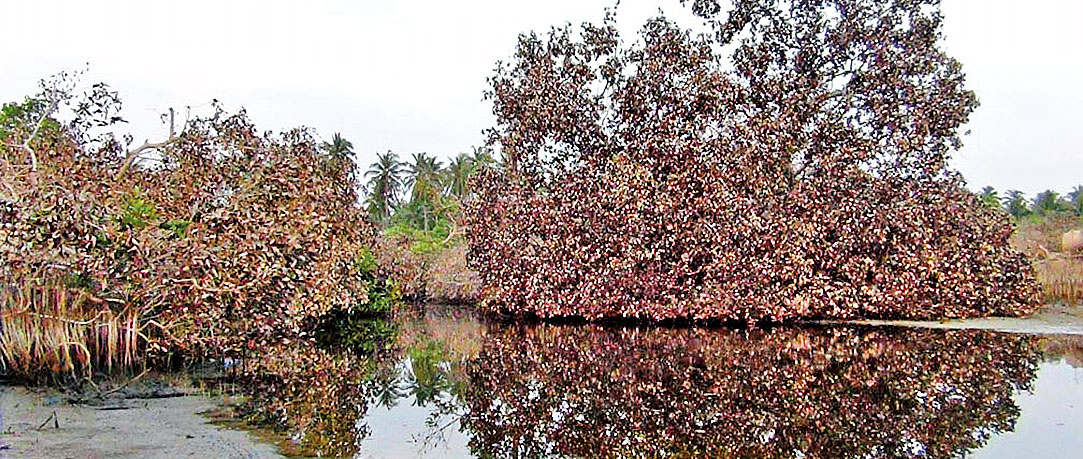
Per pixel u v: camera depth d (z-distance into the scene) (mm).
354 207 17312
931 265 18141
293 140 13773
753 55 19609
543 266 19359
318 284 12906
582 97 19594
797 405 9062
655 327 18578
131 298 10398
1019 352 13273
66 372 9758
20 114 13102
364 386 10297
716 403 9266
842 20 19500
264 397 9156
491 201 20875
